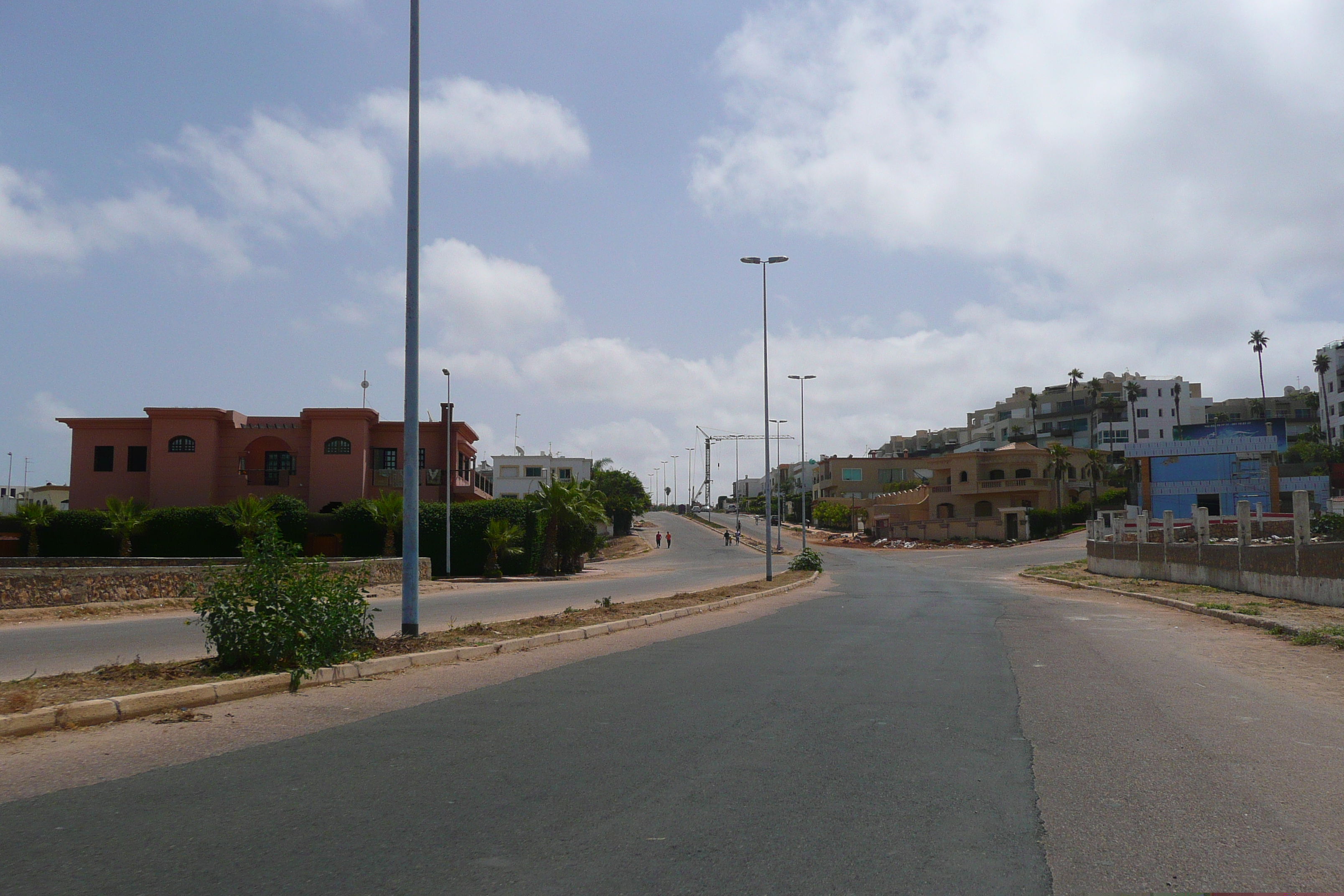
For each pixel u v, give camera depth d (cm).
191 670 959
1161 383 12056
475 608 2311
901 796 546
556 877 411
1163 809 527
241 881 402
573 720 768
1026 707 848
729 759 634
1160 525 4625
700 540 9894
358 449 5159
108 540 4566
